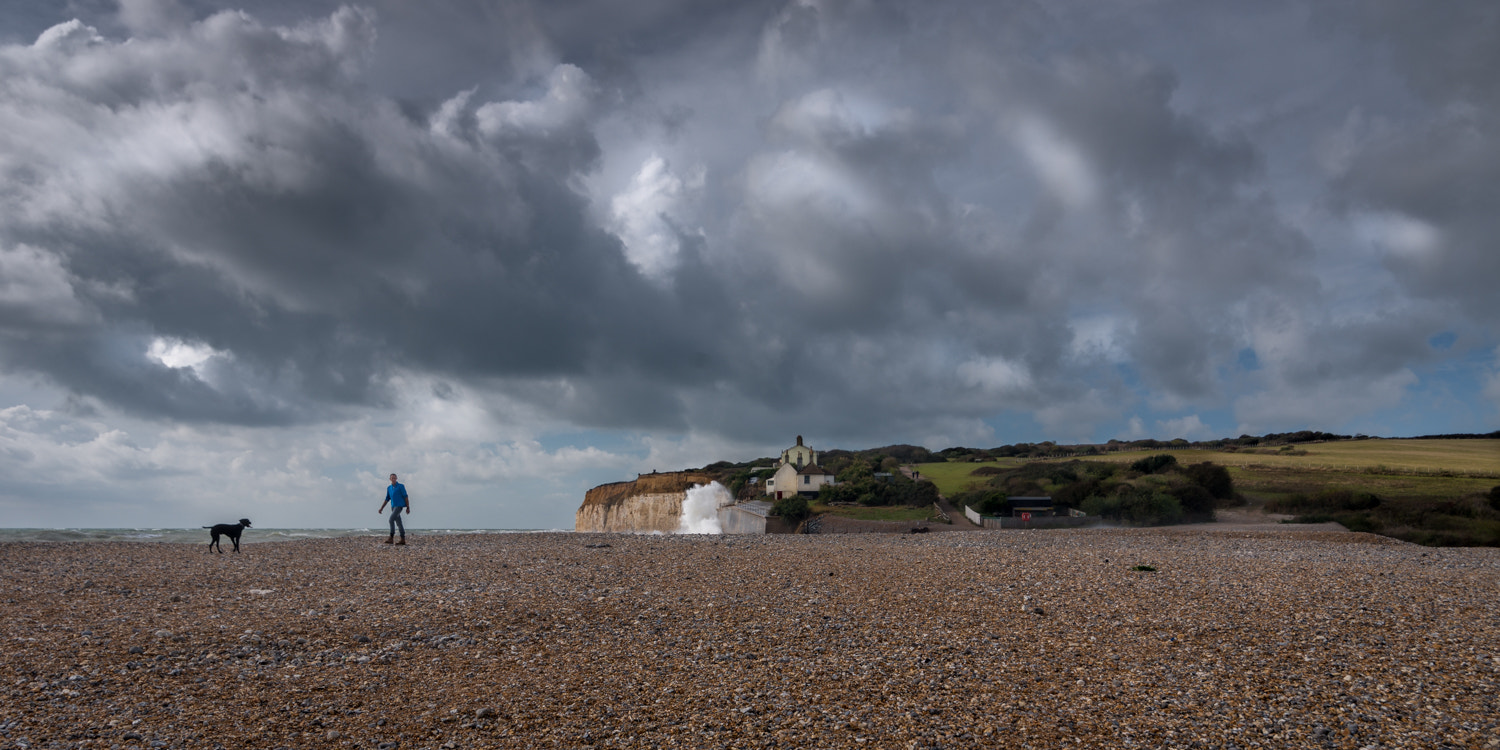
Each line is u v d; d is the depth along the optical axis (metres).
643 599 13.62
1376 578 15.75
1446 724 7.28
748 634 10.98
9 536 41.50
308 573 17.34
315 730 7.05
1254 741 6.93
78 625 11.12
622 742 6.84
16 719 7.01
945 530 62.78
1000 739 6.96
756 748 6.71
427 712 7.59
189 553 23.00
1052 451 135.12
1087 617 11.98
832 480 88.31
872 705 7.87
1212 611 12.24
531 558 20.70
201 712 7.45
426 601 13.29
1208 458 89.19
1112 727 7.26
